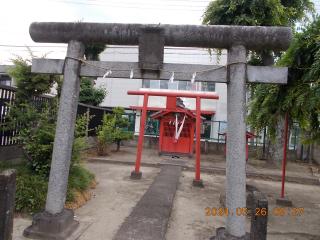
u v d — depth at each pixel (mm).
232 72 3066
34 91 5121
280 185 7469
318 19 3678
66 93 3270
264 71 3059
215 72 3170
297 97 3557
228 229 2955
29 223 3531
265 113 4527
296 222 4383
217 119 16281
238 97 3004
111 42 3361
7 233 2135
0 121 5094
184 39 3162
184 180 7062
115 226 3674
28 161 4602
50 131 4453
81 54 3404
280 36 2967
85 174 5184
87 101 12477
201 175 7984
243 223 2918
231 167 2979
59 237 3031
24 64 4934
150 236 3277
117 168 8125
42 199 3787
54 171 3207
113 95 17953
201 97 6891
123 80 17953
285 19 6980
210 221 4125
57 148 3217
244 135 2990
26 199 3762
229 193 2977
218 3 7059
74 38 3346
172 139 11258
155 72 3266
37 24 3383
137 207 4363
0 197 2131
